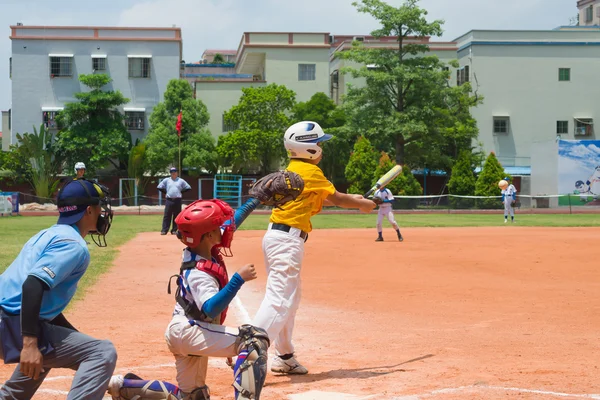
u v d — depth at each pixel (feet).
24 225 96.17
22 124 178.19
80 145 166.09
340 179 174.29
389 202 70.64
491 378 19.86
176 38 181.47
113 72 180.24
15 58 177.58
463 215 142.10
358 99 170.60
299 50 191.11
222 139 170.30
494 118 204.95
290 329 20.94
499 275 45.83
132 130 179.83
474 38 204.54
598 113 206.08
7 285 13.34
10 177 164.45
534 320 30.55
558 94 205.57
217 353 14.82
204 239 14.96
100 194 14.26
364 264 51.80
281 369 20.97
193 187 174.60
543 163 177.27
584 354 23.53
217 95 187.93
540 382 19.34
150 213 147.33
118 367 21.56
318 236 78.79
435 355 23.58
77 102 174.60
